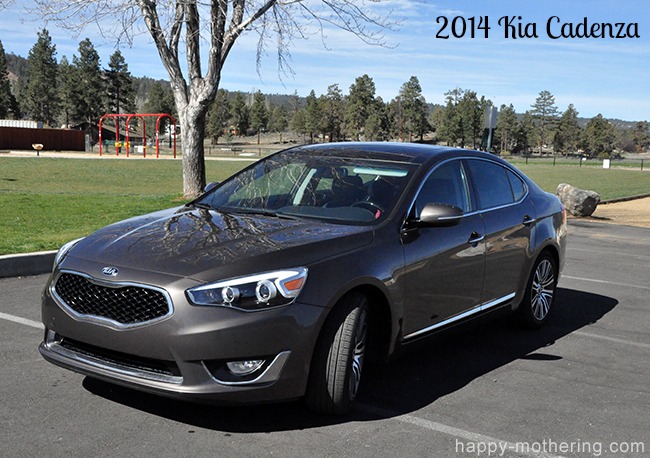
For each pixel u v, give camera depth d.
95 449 3.52
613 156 183.75
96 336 3.74
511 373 5.14
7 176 32.88
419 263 4.57
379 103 181.25
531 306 6.22
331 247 4.10
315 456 3.54
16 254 7.88
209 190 5.45
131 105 157.12
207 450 3.55
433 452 3.69
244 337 3.58
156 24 14.33
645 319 7.15
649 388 4.97
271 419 3.99
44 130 82.50
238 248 3.94
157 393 3.63
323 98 193.75
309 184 5.03
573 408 4.48
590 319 7.03
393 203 4.70
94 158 54.38
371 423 4.03
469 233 5.14
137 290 3.69
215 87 15.12
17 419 3.86
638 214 20.98
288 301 3.72
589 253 12.09
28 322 5.90
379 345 4.48
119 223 4.71
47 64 155.50
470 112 178.50
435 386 4.77
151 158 59.03
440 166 5.22
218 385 3.59
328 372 3.90
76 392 4.30
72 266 3.96
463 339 6.05
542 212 6.28
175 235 4.20
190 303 3.58
